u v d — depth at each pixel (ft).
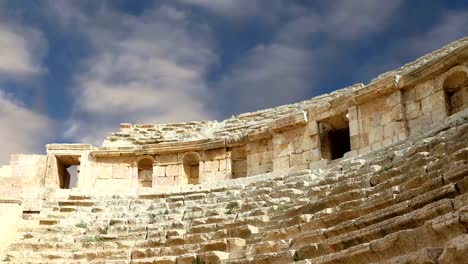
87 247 82.38
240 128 123.65
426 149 68.39
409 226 47.83
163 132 134.21
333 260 50.26
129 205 99.81
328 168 89.92
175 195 100.53
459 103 84.94
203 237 75.41
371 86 92.12
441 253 40.91
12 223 88.48
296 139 101.65
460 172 50.34
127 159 119.14
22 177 113.29
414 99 88.48
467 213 40.68
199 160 115.44
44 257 80.38
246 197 88.33
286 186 85.35
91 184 116.06
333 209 64.64
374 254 47.37
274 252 62.49
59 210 100.01
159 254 75.41
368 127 92.17
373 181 67.67
